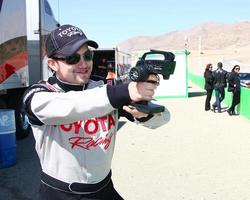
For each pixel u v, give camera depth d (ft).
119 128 38.99
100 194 7.81
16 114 32.14
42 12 36.70
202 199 18.80
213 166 24.45
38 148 7.66
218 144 31.22
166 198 18.90
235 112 52.70
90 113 6.26
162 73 6.08
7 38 28.91
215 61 346.95
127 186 20.62
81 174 7.56
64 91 7.39
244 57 387.34
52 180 7.59
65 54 7.09
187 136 34.83
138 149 29.43
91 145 7.52
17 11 30.53
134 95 5.93
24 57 31.71
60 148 7.47
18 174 23.12
